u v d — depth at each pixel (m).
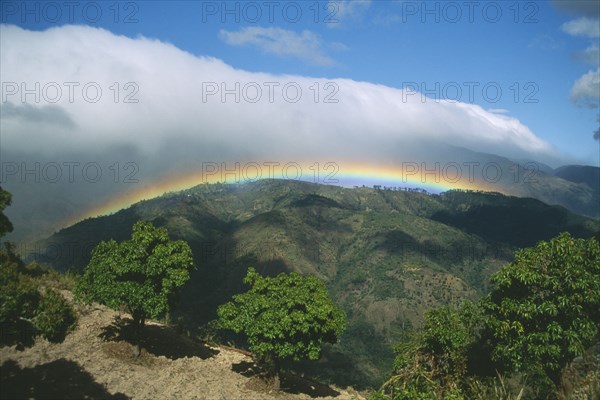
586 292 14.40
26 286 12.67
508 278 15.87
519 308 15.15
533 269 15.63
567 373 14.62
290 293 19.42
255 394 19.38
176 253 19.47
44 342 18.23
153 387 17.36
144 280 19.05
